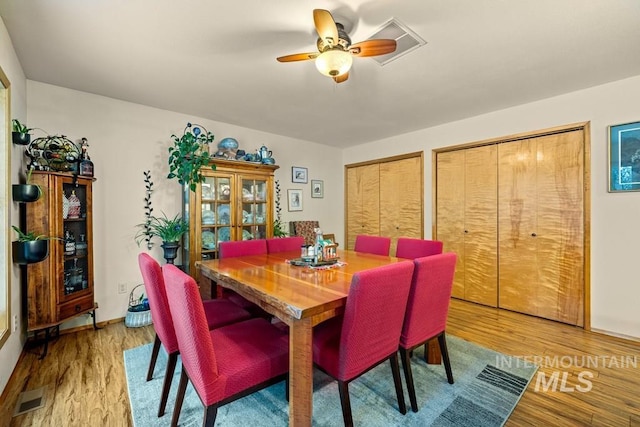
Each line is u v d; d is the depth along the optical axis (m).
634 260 2.46
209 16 1.66
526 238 3.09
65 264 2.42
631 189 2.45
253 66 2.25
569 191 2.80
